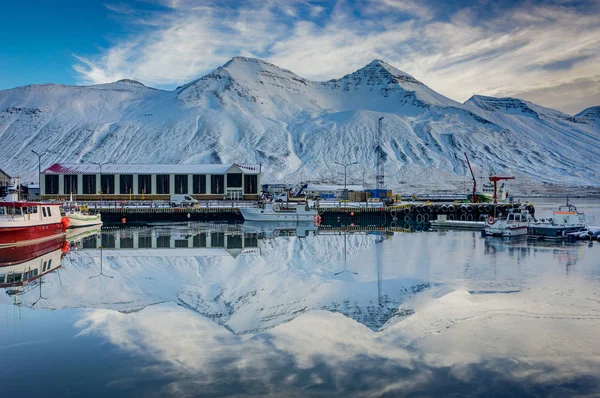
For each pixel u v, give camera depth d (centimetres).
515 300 2806
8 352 2019
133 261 4525
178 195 12131
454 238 6419
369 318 2469
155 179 13038
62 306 2764
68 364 1894
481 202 13338
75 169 13062
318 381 1739
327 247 5488
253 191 13262
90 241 6231
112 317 2522
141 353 2002
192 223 9238
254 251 5184
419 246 5503
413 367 1850
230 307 2717
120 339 2173
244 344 2102
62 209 8562
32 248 5238
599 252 4872
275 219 9306
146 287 3306
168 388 1692
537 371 1812
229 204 11662
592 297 2870
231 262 4425
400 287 3206
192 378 1767
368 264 4194
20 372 1823
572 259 4394
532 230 6506
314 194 15400
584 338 2138
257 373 1805
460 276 3575
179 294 3072
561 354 1964
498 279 3441
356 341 2127
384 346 2062
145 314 2577
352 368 1842
